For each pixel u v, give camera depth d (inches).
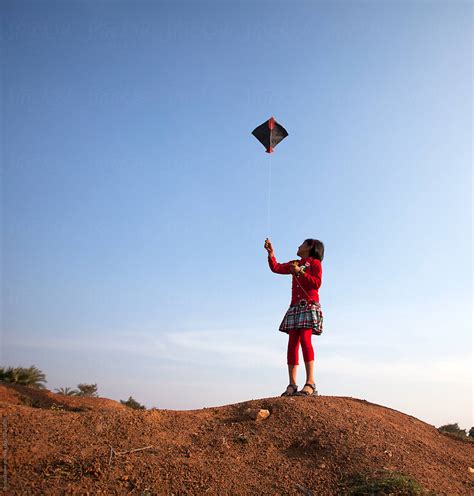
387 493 205.0
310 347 297.9
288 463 229.9
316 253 308.0
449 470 236.8
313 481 217.9
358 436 248.2
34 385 536.1
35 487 199.8
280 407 271.1
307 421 258.1
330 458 232.7
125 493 201.8
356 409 280.1
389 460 232.8
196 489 206.8
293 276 308.0
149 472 212.8
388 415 288.2
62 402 393.1
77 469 211.0
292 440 246.2
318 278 300.4
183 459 224.7
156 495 201.6
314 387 297.6
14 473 206.4
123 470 212.7
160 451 230.2
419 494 206.5
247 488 211.3
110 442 233.3
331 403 280.7
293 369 300.7
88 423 247.1
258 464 227.9
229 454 233.3
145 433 244.2
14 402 370.6
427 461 239.9
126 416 255.4
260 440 245.6
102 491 201.0
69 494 197.5
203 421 265.4
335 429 251.4
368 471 222.2
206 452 233.8
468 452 268.5
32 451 219.9
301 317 297.3
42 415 250.8
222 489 208.5
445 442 275.3
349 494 208.5
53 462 214.7
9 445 221.3
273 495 208.4
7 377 528.1
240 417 269.7
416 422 293.6
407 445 252.1
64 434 235.6
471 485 226.5
